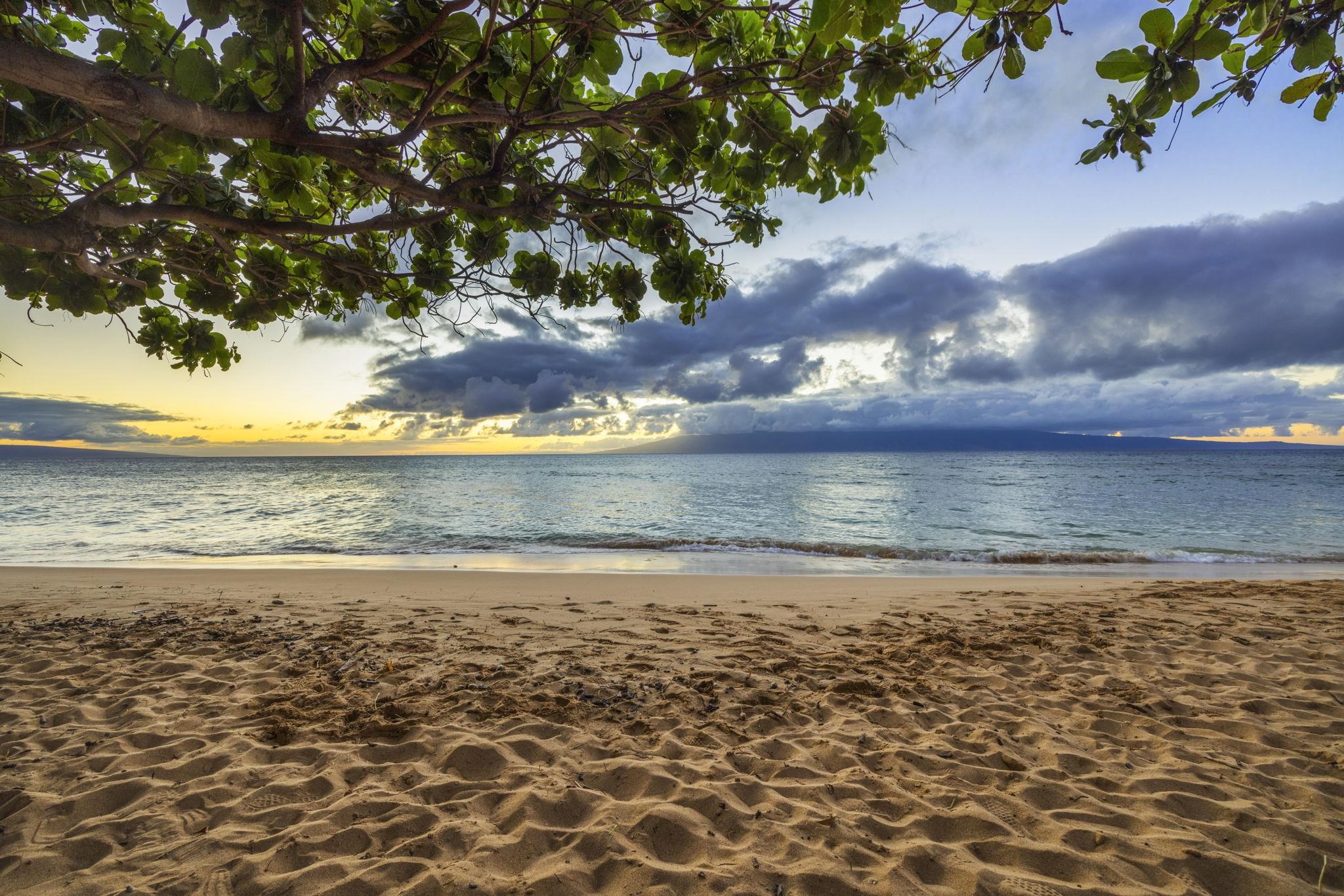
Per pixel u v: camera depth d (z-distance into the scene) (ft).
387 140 6.14
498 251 10.59
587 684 14.37
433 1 5.78
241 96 6.06
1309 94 6.45
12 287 9.12
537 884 7.44
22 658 16.37
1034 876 7.77
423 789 9.67
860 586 29.43
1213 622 20.85
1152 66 5.20
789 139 7.26
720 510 79.77
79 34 8.55
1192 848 8.29
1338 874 7.85
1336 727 12.28
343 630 19.57
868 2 5.15
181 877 7.59
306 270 11.14
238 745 11.12
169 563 40.73
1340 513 70.13
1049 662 16.47
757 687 14.48
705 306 10.02
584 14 5.91
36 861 7.86
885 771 10.53
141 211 6.40
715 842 8.41
